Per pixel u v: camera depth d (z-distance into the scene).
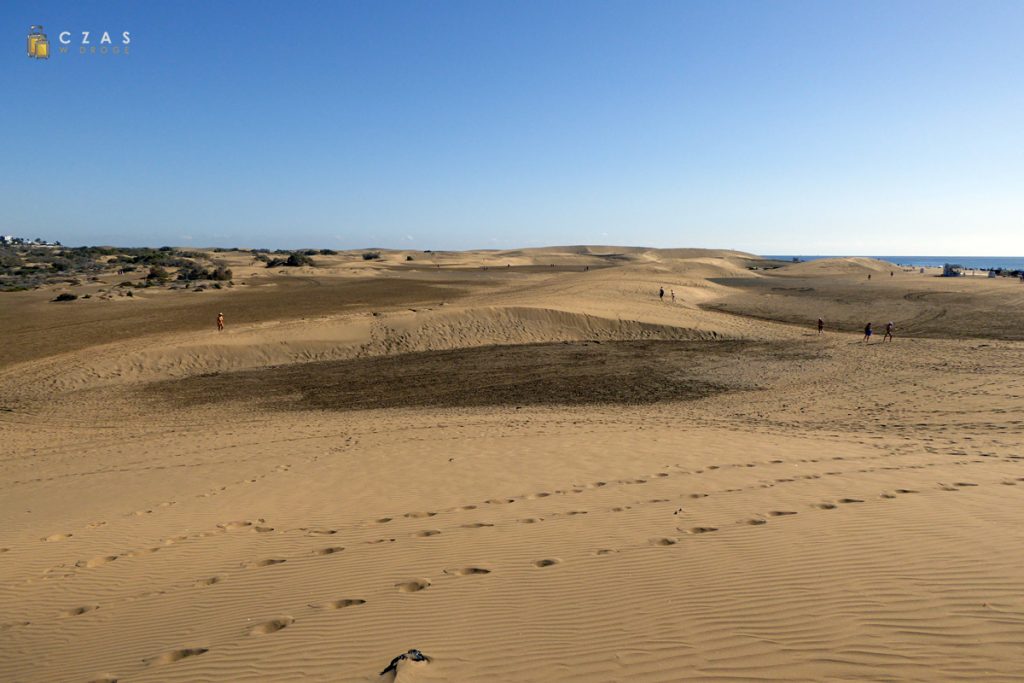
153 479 11.26
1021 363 25.84
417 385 26.19
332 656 4.35
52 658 4.77
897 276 93.62
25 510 9.59
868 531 6.25
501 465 10.68
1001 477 8.56
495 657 4.18
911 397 19.70
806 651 4.03
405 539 6.97
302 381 27.34
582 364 30.06
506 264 145.25
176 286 70.38
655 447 11.83
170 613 5.41
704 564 5.63
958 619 4.31
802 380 24.53
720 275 99.06
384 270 105.69
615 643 4.29
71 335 36.50
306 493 9.48
